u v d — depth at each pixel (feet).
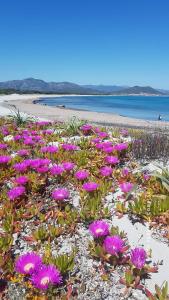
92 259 10.30
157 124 78.23
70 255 10.19
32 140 23.27
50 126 33.22
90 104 257.55
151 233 11.50
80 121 30.09
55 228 11.39
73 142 23.98
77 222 12.32
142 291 8.93
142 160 19.17
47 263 9.71
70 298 8.70
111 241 10.04
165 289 8.37
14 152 21.80
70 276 9.57
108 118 97.40
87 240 11.31
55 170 15.26
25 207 13.42
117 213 12.78
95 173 16.67
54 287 8.97
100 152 20.24
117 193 14.69
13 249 10.83
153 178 15.05
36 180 14.96
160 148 19.83
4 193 14.34
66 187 15.38
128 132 28.73
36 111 120.47
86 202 13.30
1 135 26.55
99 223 10.86
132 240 11.14
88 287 9.19
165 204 12.30
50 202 13.96
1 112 83.56
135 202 12.46
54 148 19.52
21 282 9.12
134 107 215.31
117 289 9.08
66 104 246.06
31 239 11.21
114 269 9.80
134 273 9.45
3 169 17.10
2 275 9.29
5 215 12.62
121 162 18.88
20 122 34.88
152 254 10.41
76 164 18.40
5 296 8.79
